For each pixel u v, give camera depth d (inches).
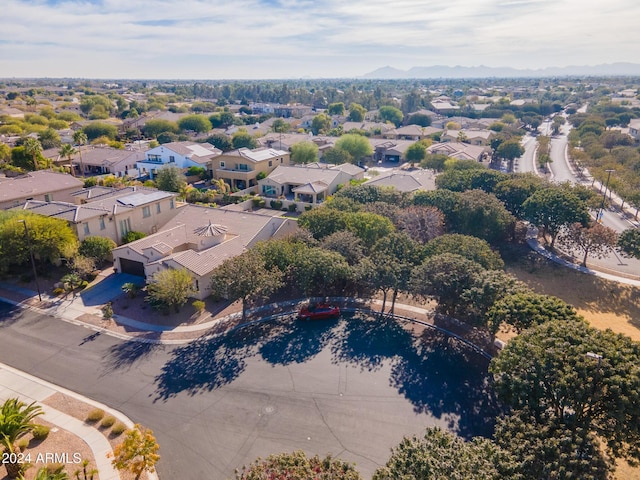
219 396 1163.3
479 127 6402.6
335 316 1585.9
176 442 1008.9
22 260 1749.5
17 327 1498.5
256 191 3282.5
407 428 1059.9
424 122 6786.4
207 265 1718.8
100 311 1605.6
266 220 2171.5
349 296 1748.3
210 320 1558.8
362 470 938.1
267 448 995.3
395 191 2493.8
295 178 3203.7
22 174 2950.3
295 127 6574.8
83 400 1139.9
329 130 5969.5
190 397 1159.0
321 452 985.5
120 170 3794.3
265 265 1669.5
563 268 2049.7
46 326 1507.1
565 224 2138.3
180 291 1540.4
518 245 2341.3
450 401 1154.7
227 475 924.0
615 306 1739.7
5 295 1718.8
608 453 936.9
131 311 1605.6
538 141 5413.4
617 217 2832.2
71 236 1862.7
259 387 1199.6
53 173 2792.8
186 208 2375.7
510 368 1009.5
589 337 991.6
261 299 1708.9
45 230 1790.1
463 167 3221.0
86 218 1964.8
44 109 6427.2
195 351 1371.8
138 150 4286.4
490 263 1615.4
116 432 1013.2
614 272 1999.3
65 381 1218.6
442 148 4392.2
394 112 7096.5
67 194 2674.7
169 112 6958.7
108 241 1951.3
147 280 1771.7
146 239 1939.0
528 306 1212.5
